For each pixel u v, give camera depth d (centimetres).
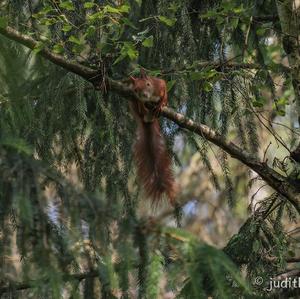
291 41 997
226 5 955
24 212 556
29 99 984
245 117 1070
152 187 884
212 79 982
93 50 1031
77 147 1070
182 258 570
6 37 871
